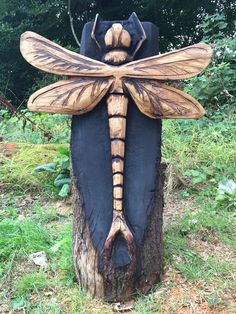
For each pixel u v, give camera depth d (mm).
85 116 2775
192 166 4344
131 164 2754
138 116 2773
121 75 2734
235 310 2629
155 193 2768
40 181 4266
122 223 2664
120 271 2672
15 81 11242
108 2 12469
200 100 5590
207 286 2818
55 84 2758
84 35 2844
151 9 12539
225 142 4754
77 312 2635
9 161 4477
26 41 2795
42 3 11469
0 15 11016
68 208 3920
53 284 2859
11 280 2949
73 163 2789
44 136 4809
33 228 3361
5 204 4055
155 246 2787
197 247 3223
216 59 5918
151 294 2748
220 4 12320
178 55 2762
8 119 6090
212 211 3664
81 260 2766
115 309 2650
